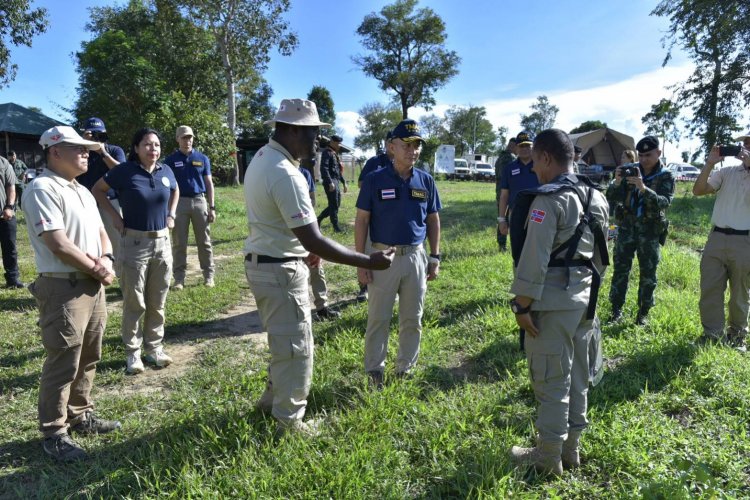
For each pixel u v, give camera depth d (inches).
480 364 156.9
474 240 365.1
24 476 105.3
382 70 2177.7
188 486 95.6
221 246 367.6
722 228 163.6
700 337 171.0
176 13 1155.3
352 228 417.1
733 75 714.2
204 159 253.1
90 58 1163.9
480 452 105.7
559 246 95.3
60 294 106.1
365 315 201.9
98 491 99.0
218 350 171.6
